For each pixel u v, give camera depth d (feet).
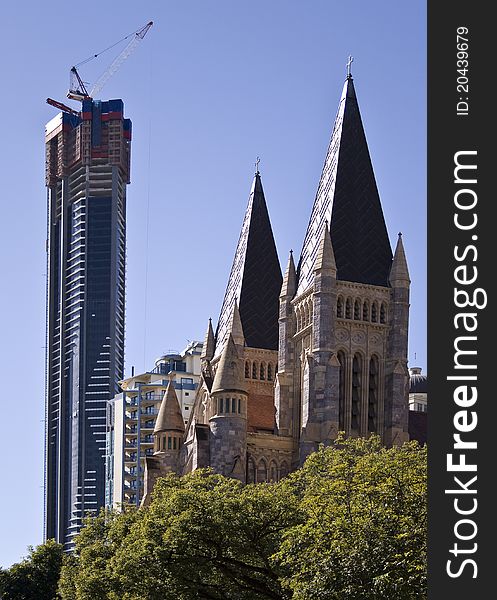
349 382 537.65
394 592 256.32
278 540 330.13
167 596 333.62
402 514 279.49
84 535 468.34
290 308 573.33
